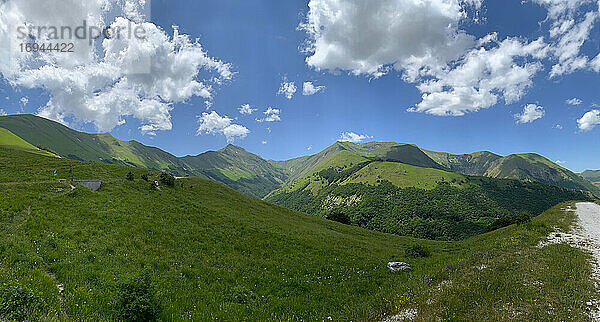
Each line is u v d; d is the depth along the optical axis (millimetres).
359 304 15727
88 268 15164
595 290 12492
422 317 11859
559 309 11156
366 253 32312
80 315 10250
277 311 14891
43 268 14289
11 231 18781
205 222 34375
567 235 25203
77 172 46844
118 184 42688
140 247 21281
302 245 32156
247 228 35844
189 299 14547
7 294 9359
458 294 13359
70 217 24594
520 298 12227
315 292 18281
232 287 16938
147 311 10664
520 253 19312
